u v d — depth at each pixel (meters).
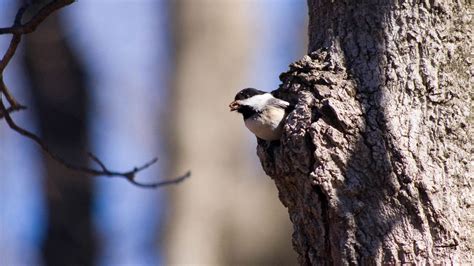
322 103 8.15
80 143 19.38
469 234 7.68
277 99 8.98
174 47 19.45
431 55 8.19
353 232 7.72
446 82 8.10
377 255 7.62
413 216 7.68
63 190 18.80
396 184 7.75
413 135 7.91
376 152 7.88
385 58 8.26
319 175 7.88
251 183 19.44
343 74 8.38
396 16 8.34
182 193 18.61
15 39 8.83
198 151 18.83
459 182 7.81
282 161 8.35
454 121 7.98
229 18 19.58
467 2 8.38
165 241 18.48
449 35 8.25
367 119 8.02
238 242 18.72
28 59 19.50
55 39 19.69
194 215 18.53
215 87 19.20
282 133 8.45
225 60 19.36
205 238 18.39
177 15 19.55
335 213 7.78
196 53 19.27
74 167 10.02
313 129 8.01
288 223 19.34
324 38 8.80
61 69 19.67
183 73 19.20
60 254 18.42
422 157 7.83
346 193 7.82
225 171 18.94
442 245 7.59
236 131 19.20
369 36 8.41
